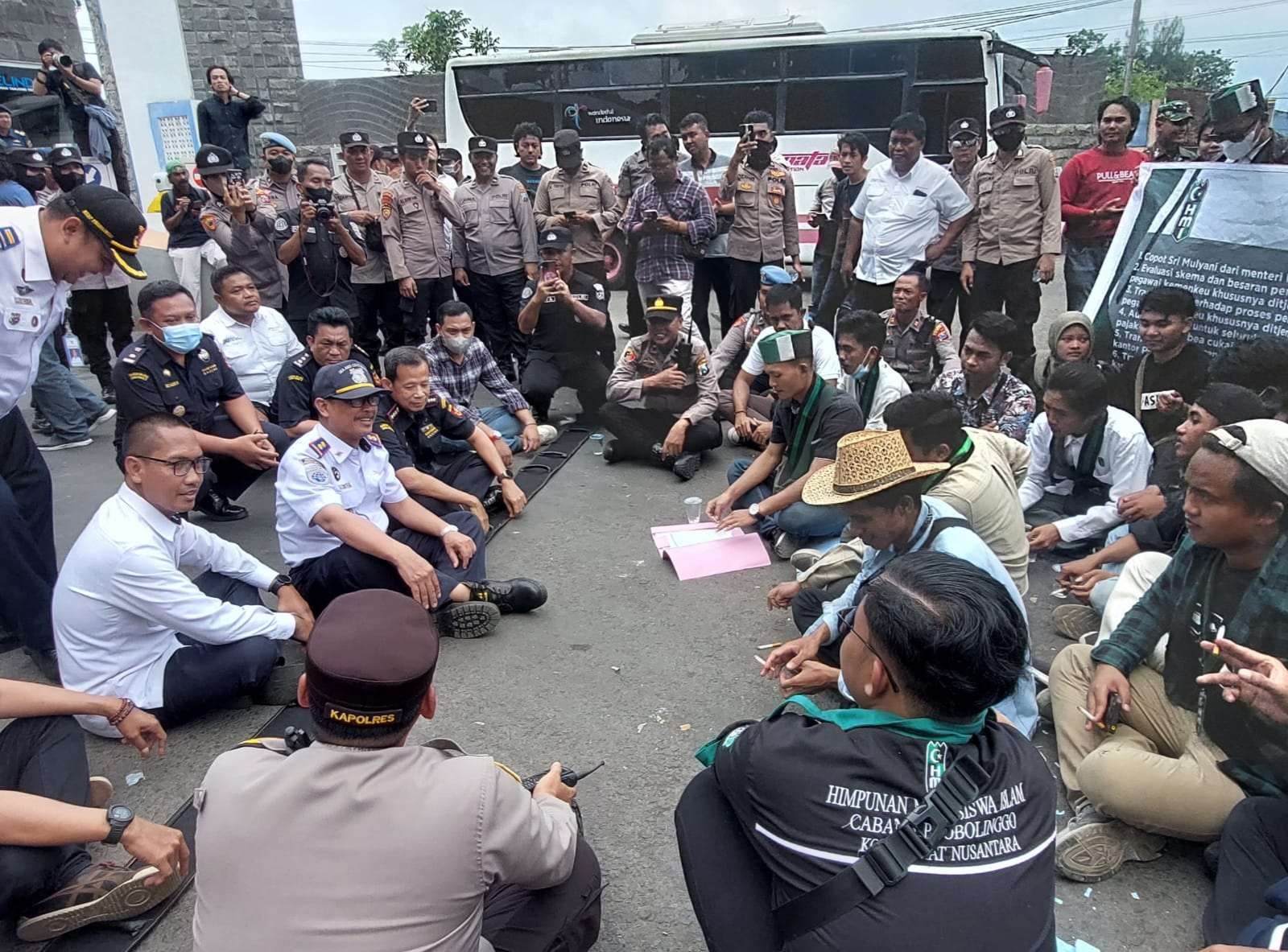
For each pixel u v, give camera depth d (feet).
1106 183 19.79
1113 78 91.35
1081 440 12.30
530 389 19.57
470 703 10.07
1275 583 6.64
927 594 4.50
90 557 8.60
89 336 21.12
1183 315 13.08
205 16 50.55
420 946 4.36
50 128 31.42
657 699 10.11
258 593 10.64
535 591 11.85
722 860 5.33
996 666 4.35
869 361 14.88
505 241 22.22
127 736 7.88
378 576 10.93
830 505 7.61
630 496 16.28
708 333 25.26
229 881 4.40
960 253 21.90
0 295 9.55
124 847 6.35
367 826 4.39
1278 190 14.26
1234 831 6.54
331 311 14.97
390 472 11.51
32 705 7.38
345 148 22.34
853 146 23.26
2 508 9.95
